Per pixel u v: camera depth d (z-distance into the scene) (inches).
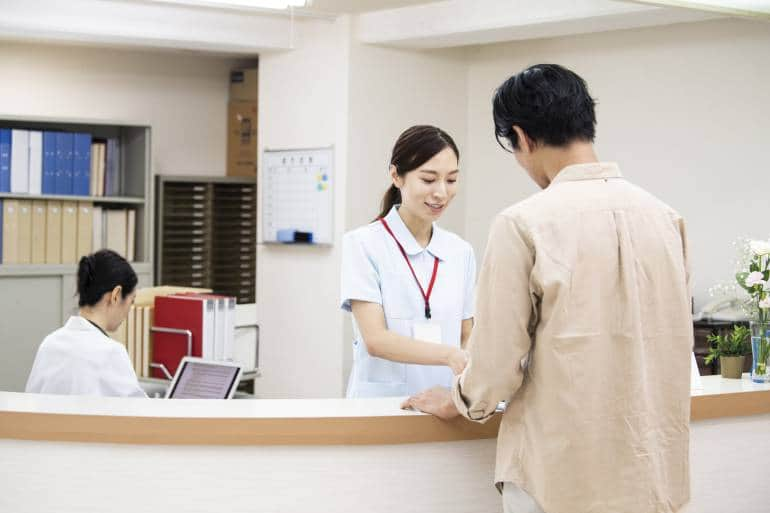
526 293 74.6
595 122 79.0
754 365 112.7
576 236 74.9
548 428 75.6
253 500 90.0
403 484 91.5
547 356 75.1
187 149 284.8
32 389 124.9
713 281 200.4
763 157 192.4
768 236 191.6
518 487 79.4
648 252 77.3
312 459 90.0
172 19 220.7
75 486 90.7
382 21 221.5
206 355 165.3
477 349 75.7
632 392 75.9
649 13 182.1
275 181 239.8
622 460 75.9
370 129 229.0
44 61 264.8
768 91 191.3
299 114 235.3
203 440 88.0
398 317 104.4
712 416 101.5
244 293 278.5
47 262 236.4
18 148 232.1
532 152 79.5
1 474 91.8
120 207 254.5
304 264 236.8
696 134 203.0
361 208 229.0
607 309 75.5
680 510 80.0
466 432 91.2
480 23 204.8
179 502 90.0
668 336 78.5
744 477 106.0
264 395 245.6
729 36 197.0
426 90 237.6
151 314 171.3
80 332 125.6
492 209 241.6
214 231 273.9
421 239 108.0
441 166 101.4
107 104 273.3
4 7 208.8
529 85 77.9
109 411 90.2
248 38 228.5
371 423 88.9
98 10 215.2
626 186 78.7
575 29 200.8
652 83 210.2
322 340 233.0
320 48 230.2
